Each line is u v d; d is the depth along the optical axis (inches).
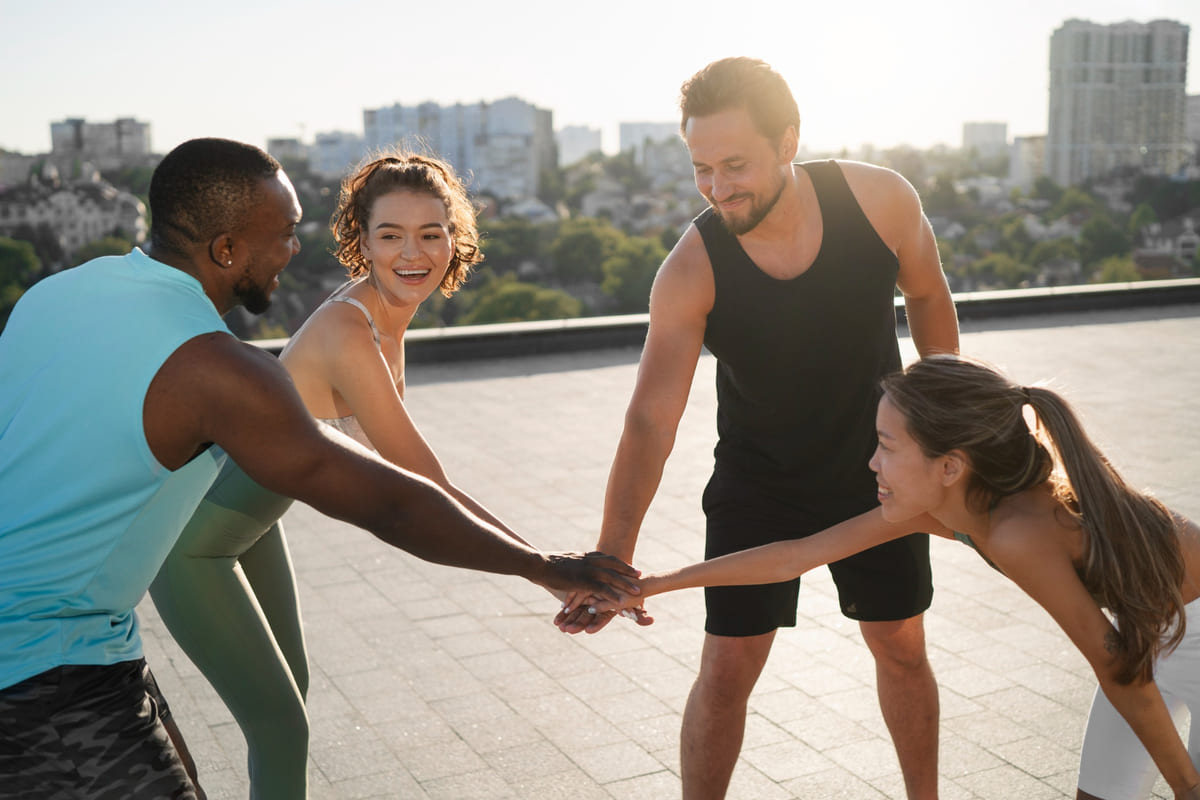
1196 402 309.4
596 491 236.4
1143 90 6648.6
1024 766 118.0
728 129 86.2
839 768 118.5
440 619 165.5
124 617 69.4
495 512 221.1
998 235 5452.8
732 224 90.2
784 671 144.5
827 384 96.1
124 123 6796.3
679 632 159.3
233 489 85.1
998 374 79.4
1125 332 443.5
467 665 148.3
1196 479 232.4
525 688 140.8
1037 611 164.2
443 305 3678.6
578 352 426.3
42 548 64.0
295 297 3740.2
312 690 140.8
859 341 95.7
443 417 313.1
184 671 147.8
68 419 63.1
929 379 78.1
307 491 66.6
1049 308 500.4
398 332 99.7
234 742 127.3
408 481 69.7
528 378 372.8
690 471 250.7
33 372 64.6
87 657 65.7
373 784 116.9
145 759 67.2
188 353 63.3
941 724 128.2
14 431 64.2
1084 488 75.3
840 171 95.2
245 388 63.5
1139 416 292.7
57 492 63.6
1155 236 4849.9
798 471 98.6
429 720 132.0
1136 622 74.4
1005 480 77.2
